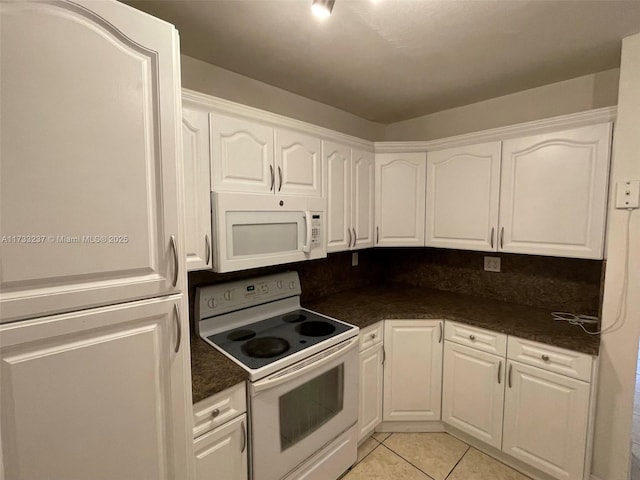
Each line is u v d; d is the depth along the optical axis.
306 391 1.53
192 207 1.33
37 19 0.71
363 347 1.91
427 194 2.30
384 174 2.34
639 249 1.46
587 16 1.30
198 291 1.66
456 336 1.98
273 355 1.44
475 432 1.93
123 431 0.90
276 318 1.95
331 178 2.00
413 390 2.07
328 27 1.39
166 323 0.97
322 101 2.33
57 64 0.74
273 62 1.73
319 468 1.62
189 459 1.04
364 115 2.66
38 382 0.76
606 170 1.56
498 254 2.30
